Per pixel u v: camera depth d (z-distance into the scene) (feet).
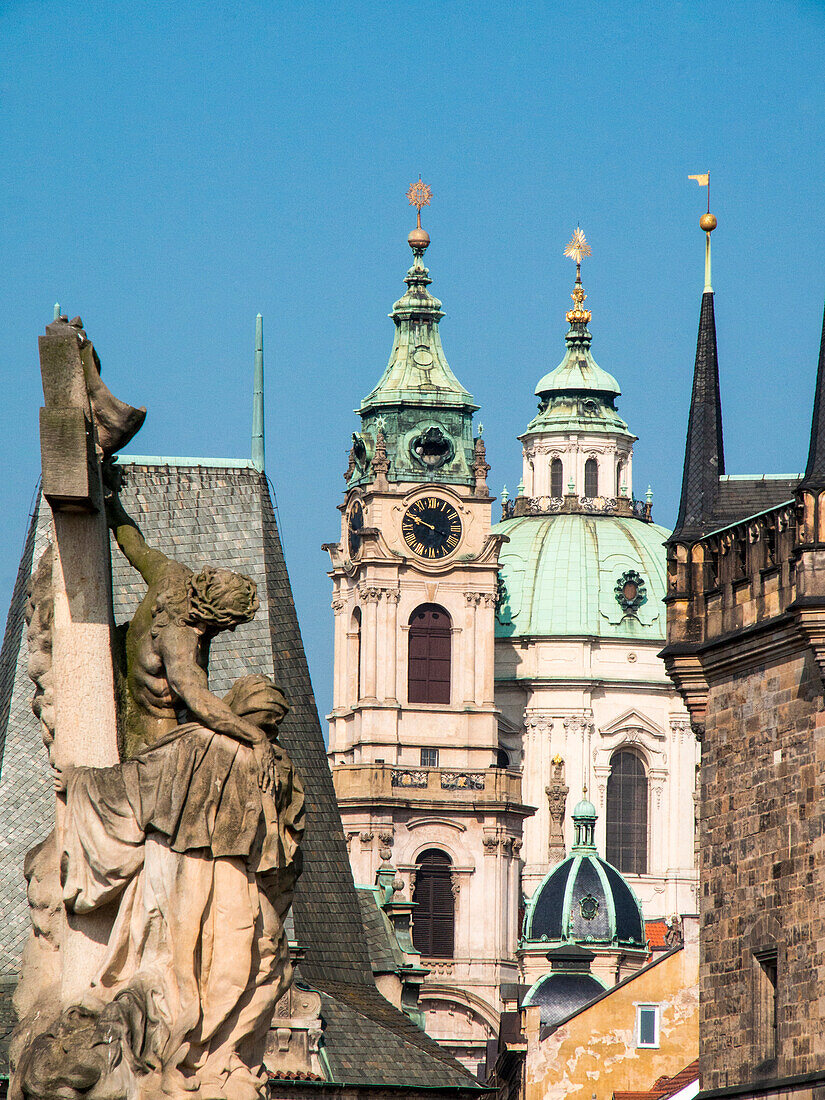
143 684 114.73
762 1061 486.38
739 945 499.10
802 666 479.00
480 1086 525.34
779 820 485.56
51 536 117.80
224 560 520.83
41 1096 107.14
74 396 113.19
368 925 593.83
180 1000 107.76
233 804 108.88
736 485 542.16
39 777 416.26
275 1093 492.95
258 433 532.73
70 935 111.96
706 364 560.20
